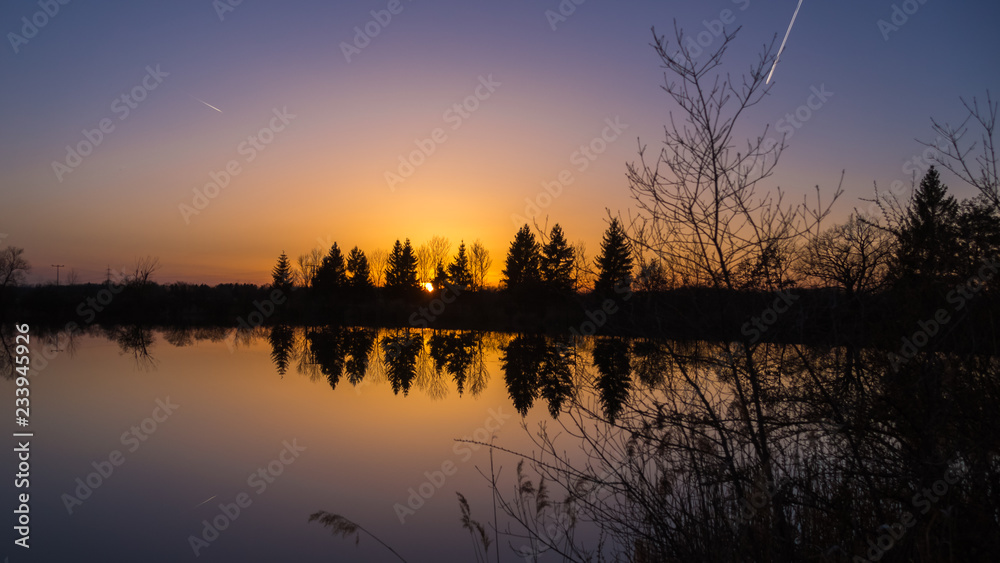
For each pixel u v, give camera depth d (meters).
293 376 24.00
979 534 3.67
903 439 4.12
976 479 3.80
